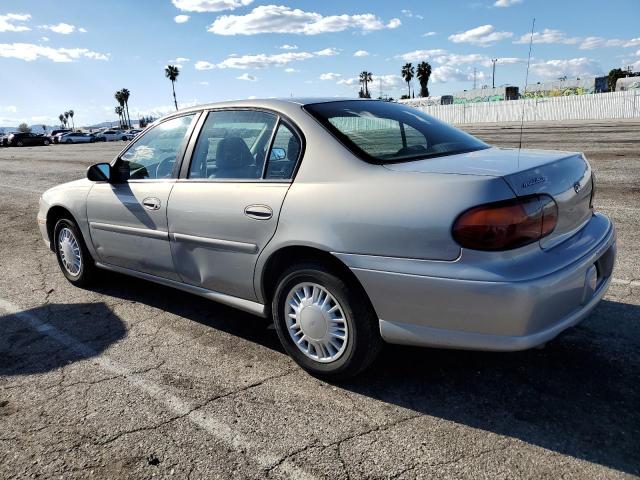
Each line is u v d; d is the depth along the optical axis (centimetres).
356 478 236
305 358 325
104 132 5800
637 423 262
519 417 273
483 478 231
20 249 698
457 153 323
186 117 400
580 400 284
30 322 434
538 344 255
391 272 271
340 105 352
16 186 1423
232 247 342
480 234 247
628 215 662
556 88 5309
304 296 320
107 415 293
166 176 401
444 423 272
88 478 244
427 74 8644
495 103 4062
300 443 262
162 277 414
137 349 375
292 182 316
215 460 252
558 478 229
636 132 1878
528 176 262
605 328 361
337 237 288
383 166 291
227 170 357
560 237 278
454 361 334
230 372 337
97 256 474
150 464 251
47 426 285
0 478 246
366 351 298
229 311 439
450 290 255
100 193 449
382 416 281
